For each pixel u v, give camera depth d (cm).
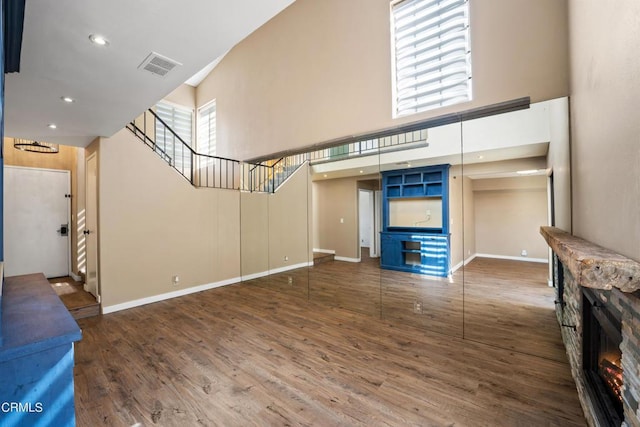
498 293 318
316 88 444
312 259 473
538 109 289
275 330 341
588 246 155
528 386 229
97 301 399
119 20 176
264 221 537
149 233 441
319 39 441
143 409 207
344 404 211
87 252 452
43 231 531
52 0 156
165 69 231
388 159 391
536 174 301
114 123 345
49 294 153
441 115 333
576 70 218
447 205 347
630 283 105
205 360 273
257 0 164
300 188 489
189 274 488
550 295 296
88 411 204
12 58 199
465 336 326
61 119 331
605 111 145
